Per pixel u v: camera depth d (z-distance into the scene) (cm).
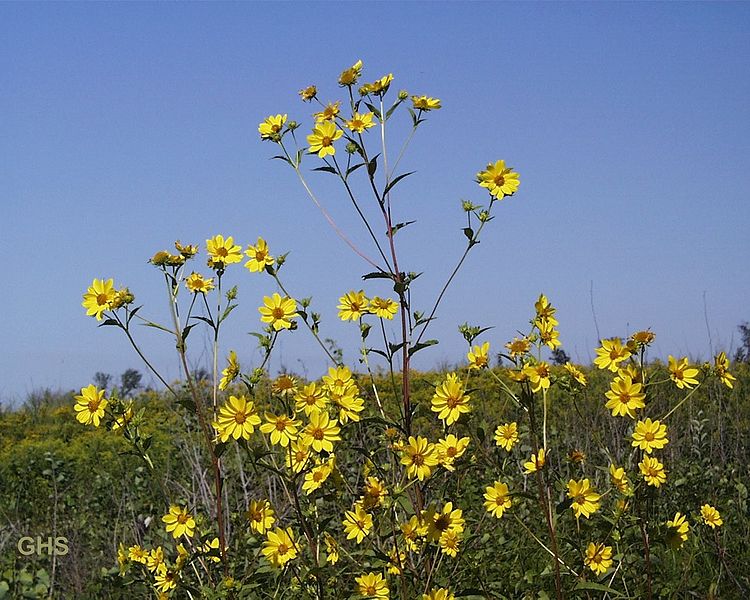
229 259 214
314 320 222
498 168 223
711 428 345
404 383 220
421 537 212
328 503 252
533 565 249
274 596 216
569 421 336
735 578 260
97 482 368
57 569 289
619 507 218
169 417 426
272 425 208
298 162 226
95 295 210
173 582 221
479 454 224
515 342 212
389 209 222
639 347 218
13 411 662
